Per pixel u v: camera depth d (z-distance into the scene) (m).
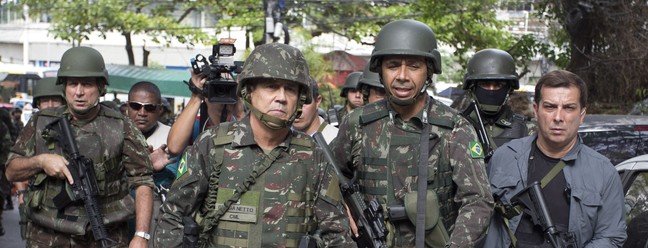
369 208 4.97
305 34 29.25
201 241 4.35
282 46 4.26
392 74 5.01
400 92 4.99
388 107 5.14
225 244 4.30
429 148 4.97
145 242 6.16
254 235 4.27
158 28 30.30
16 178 6.20
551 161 5.10
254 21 28.52
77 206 6.11
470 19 26.11
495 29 26.98
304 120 7.08
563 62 17.83
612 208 5.02
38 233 6.18
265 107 4.23
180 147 6.80
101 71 6.16
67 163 6.03
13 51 51.88
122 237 6.34
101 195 6.15
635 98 14.60
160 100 7.99
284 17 27.27
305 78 4.25
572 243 4.91
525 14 27.75
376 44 5.11
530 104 8.16
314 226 4.39
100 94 6.20
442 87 37.62
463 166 4.87
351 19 28.27
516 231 5.05
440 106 5.09
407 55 4.96
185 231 4.21
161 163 6.88
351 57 34.31
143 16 30.22
